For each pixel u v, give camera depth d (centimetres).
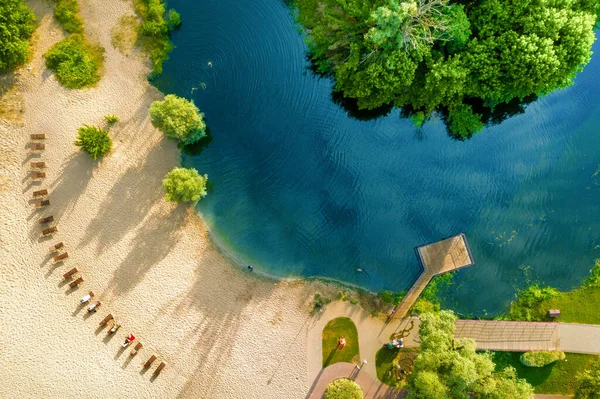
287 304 4047
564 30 3588
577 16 3578
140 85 4184
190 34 4291
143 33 4194
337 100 4328
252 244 4141
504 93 3944
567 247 4259
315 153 4291
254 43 4312
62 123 4041
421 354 3525
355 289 4131
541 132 4391
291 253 4162
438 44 3812
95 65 4144
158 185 4091
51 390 3728
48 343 3794
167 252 4025
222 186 4191
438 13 3588
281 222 4200
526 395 3447
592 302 4150
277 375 3938
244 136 4256
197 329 3947
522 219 4294
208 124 4228
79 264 3934
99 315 3891
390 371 3997
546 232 4275
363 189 4275
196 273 4025
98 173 4038
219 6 4334
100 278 3934
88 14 4172
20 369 3725
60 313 3847
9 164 3950
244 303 4022
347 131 4331
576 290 4188
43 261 3891
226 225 4144
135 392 3816
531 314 4125
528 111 4394
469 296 4162
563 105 4425
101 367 3816
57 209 3969
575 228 4284
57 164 4006
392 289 4159
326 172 4278
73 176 4012
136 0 4203
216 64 4275
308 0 4259
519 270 4219
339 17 3962
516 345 4038
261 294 4050
